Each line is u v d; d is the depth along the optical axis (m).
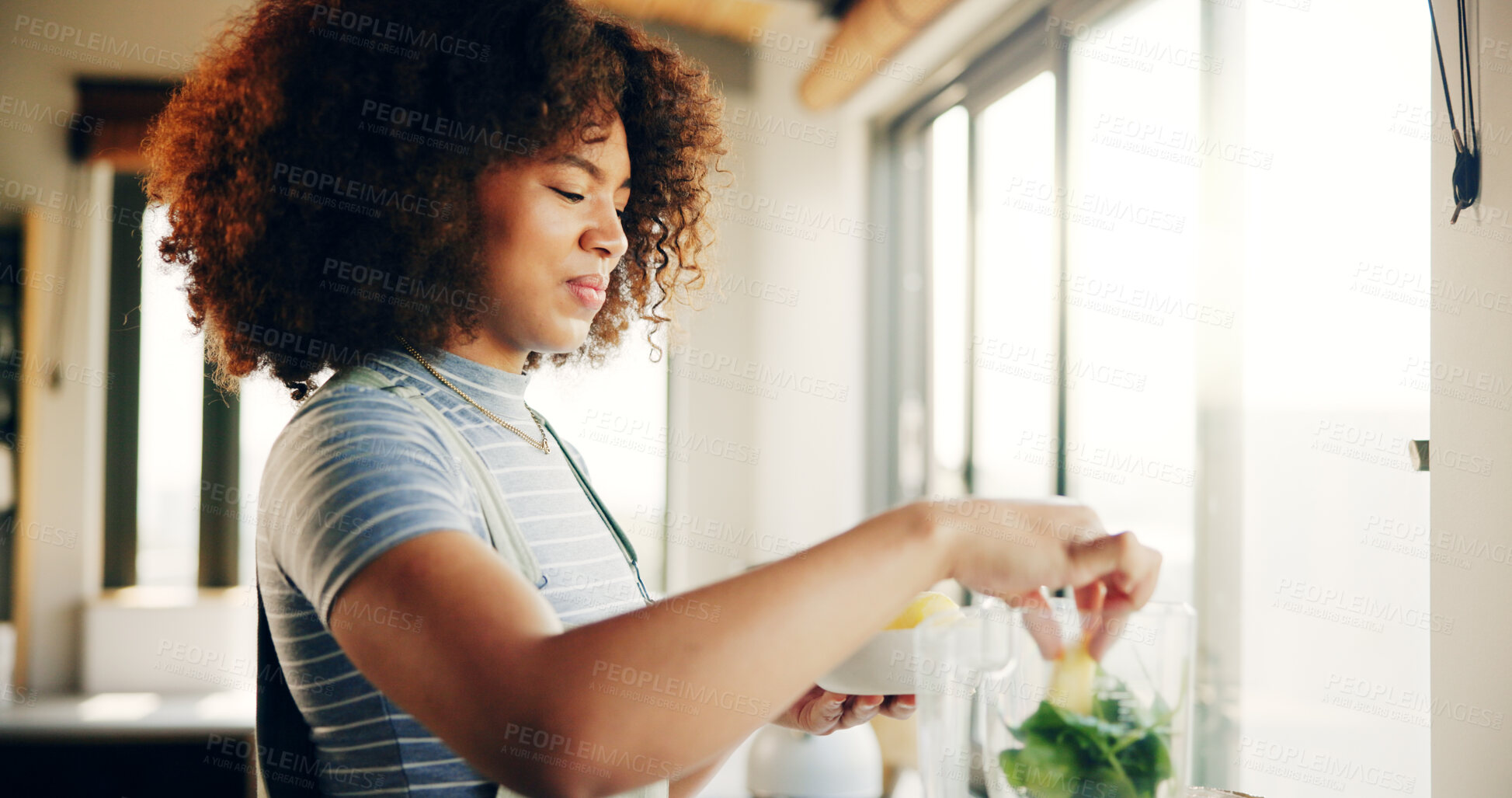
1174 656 0.50
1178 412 1.77
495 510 0.64
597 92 0.75
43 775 2.49
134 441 2.96
